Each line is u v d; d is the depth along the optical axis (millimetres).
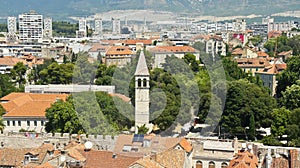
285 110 159750
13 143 123750
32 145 122438
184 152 74000
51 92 184750
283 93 191750
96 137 77875
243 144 110688
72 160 80625
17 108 168375
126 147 54250
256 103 159500
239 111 154625
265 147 118938
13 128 165625
